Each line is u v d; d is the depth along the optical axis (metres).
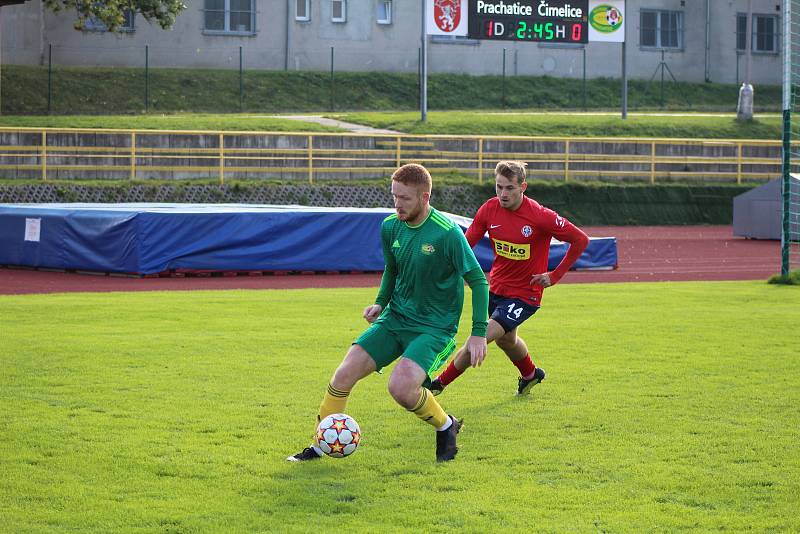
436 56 91.25
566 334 21.00
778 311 25.14
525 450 11.77
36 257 37.78
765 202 57.09
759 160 75.38
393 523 9.23
